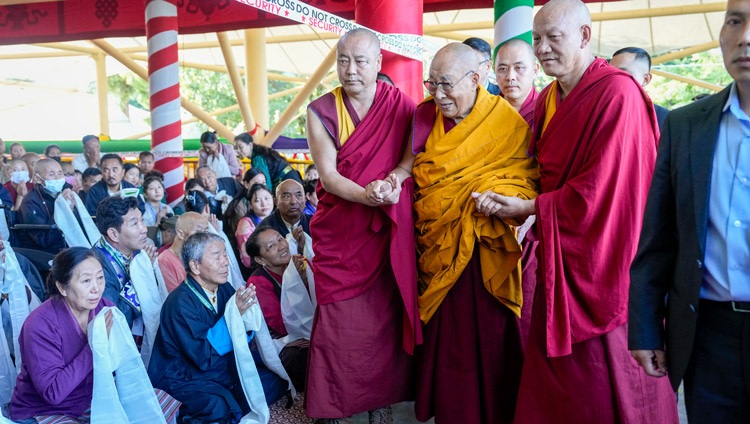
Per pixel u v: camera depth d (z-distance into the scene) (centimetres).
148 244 373
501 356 296
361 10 508
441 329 297
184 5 948
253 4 404
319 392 301
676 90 1870
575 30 244
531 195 271
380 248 300
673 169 185
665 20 1141
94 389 261
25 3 955
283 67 1559
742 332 171
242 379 316
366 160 296
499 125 283
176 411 309
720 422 177
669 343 188
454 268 285
